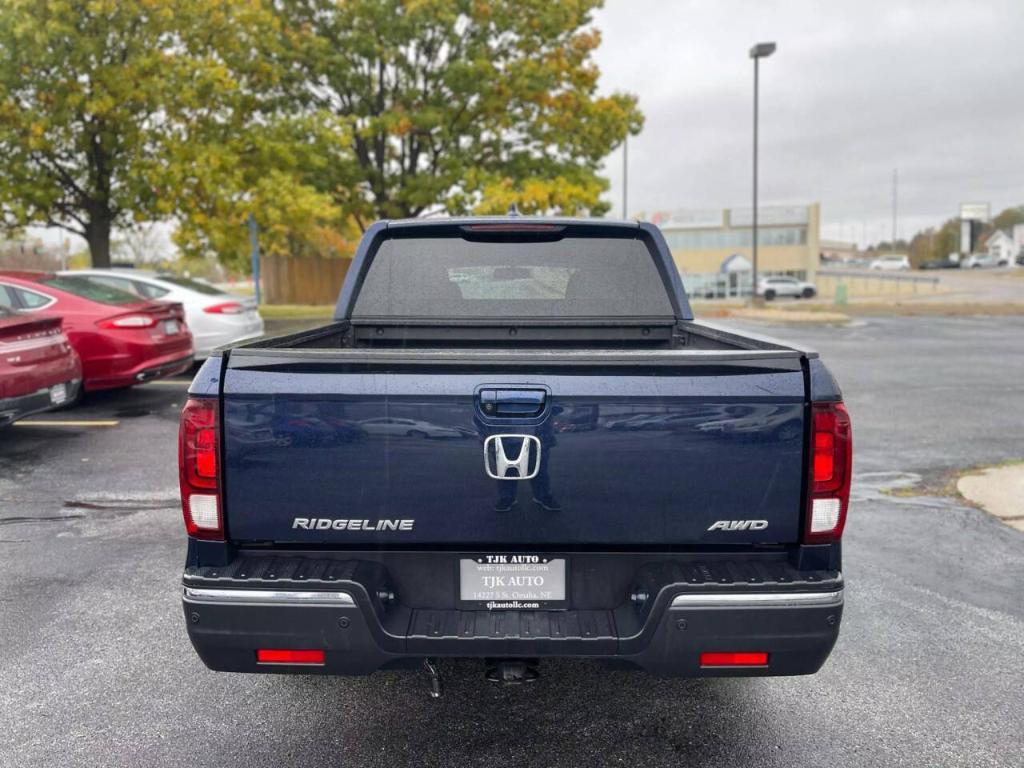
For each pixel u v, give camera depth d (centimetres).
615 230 418
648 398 245
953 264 9719
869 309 3438
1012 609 433
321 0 2589
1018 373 1366
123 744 303
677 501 249
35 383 719
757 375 247
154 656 375
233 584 248
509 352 244
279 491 250
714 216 8338
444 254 423
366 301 425
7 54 1698
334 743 304
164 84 1811
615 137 2761
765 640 248
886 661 373
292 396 246
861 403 1070
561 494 248
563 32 2642
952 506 619
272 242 3038
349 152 2677
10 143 1788
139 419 922
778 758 295
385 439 247
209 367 249
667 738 308
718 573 253
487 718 323
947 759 295
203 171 1905
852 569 491
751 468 248
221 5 1967
